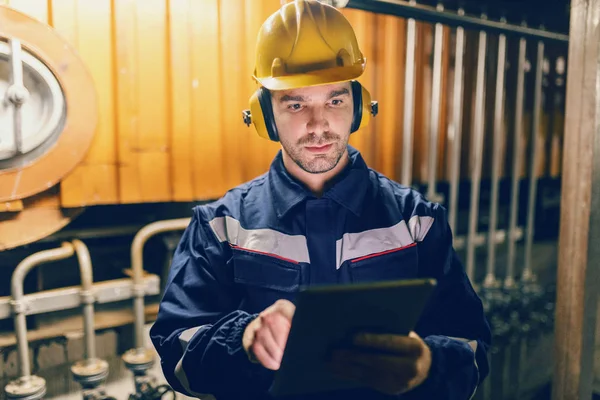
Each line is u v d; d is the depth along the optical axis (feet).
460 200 9.40
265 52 3.47
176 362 3.36
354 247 3.51
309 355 2.60
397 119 7.80
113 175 5.87
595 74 4.88
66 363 6.03
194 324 3.42
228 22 6.31
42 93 5.28
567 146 5.17
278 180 3.67
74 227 6.25
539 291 9.32
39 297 5.43
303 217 3.56
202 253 3.59
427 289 2.52
